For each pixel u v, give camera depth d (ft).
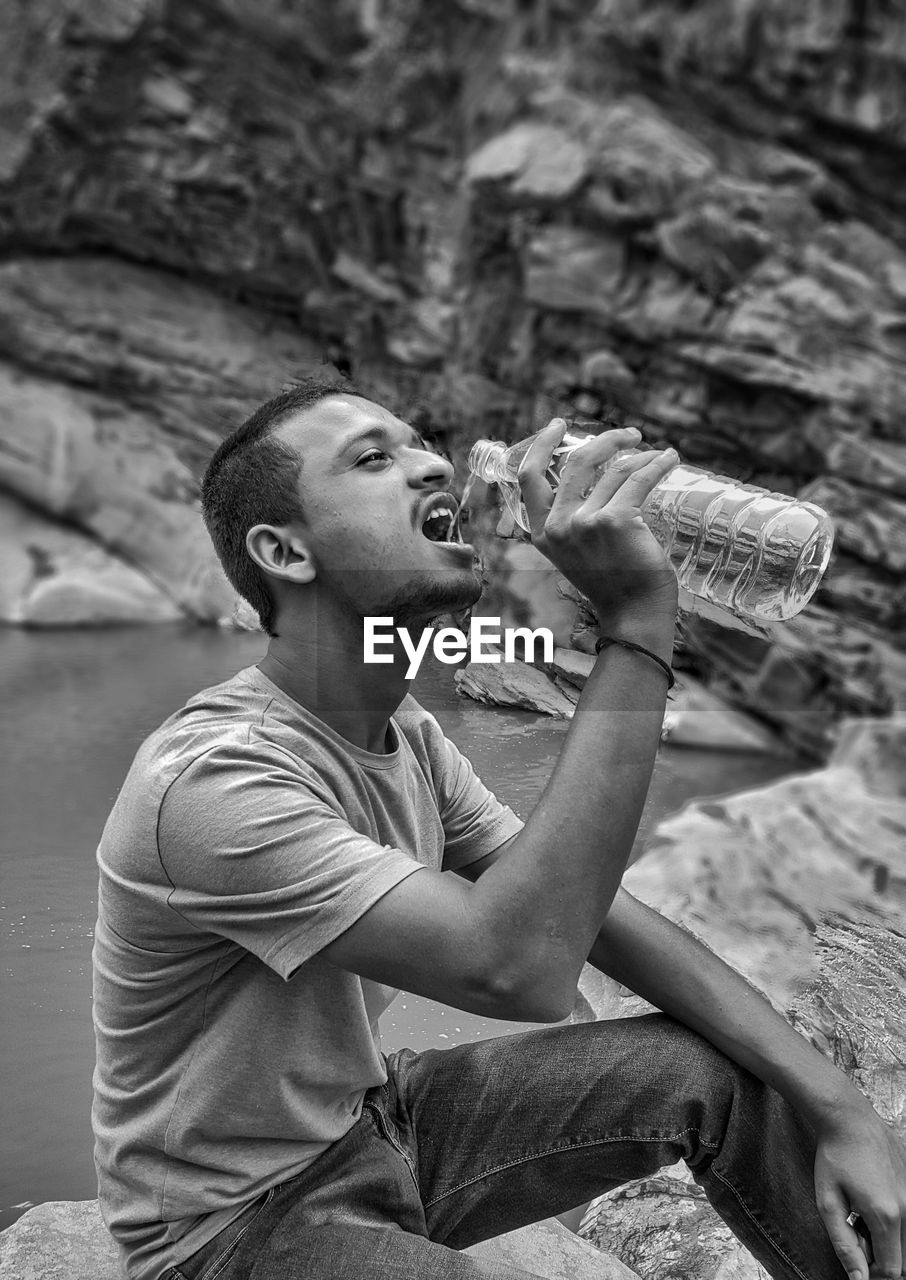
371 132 20.72
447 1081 3.38
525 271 18.83
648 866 7.31
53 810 6.08
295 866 2.77
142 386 21.12
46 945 4.42
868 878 7.31
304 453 3.04
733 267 17.53
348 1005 3.01
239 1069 2.95
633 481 2.97
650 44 18.88
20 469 20.92
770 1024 3.24
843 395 16.58
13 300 21.59
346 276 20.77
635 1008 5.23
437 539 3.17
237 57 20.83
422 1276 2.82
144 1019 3.04
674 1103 3.18
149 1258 3.04
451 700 3.53
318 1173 3.02
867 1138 3.12
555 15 19.90
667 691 2.94
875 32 17.56
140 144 20.98
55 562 20.27
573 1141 3.25
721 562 3.62
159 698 4.95
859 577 16.60
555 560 3.03
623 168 17.84
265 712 3.08
